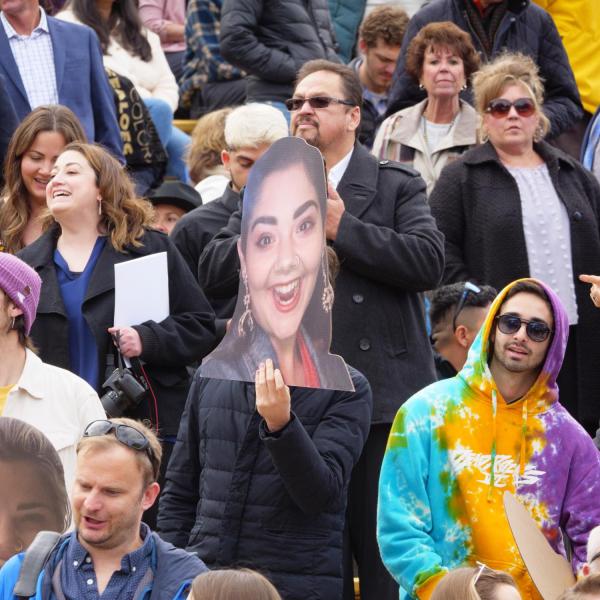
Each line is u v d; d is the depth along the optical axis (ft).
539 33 90.89
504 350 54.34
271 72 92.79
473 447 53.93
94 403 57.52
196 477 57.72
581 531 53.67
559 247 73.77
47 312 62.13
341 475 54.39
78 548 46.03
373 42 97.19
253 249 50.75
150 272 62.28
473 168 75.00
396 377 63.16
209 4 102.99
